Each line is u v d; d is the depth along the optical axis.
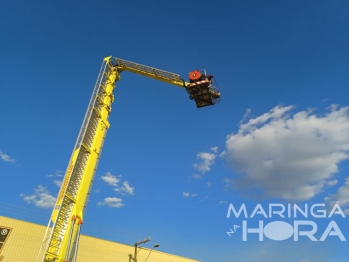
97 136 26.69
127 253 44.69
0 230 33.66
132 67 34.25
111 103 30.44
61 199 21.73
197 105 37.56
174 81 35.97
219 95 36.06
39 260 20.72
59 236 21.20
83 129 25.08
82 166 24.48
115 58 33.09
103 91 29.55
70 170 23.05
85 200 24.05
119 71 33.75
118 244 44.53
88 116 26.00
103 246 42.59
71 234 21.58
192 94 36.06
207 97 35.88
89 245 41.22
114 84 31.95
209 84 35.03
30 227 35.91
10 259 32.88
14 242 33.97
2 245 33.09
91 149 25.62
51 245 20.27
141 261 45.75
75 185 23.47
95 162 25.97
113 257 42.78
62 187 22.38
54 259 20.12
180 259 51.53
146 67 34.75
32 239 35.34
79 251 39.81
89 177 24.78
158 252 49.09
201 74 35.62
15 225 34.94
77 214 22.75
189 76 35.97
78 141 24.50
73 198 22.77
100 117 27.67
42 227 36.94
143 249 47.09
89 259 40.19
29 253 34.38
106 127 28.48
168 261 49.47
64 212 22.09
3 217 34.56
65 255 20.86
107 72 31.73
